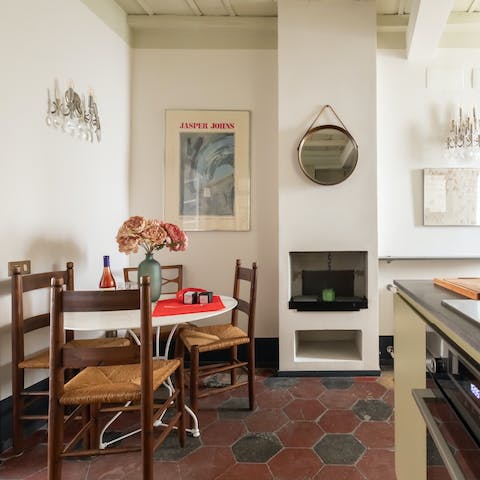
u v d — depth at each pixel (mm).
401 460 1229
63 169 2150
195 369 1851
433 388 888
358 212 2572
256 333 2889
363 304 2535
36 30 1944
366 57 2584
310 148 2594
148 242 1877
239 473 1526
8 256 1790
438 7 2396
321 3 2600
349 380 2473
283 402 2150
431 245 2854
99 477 1515
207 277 2906
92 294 1236
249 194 2900
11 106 1797
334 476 1505
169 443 1735
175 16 2854
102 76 2521
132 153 2918
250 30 2922
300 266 2793
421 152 2854
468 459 672
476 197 2828
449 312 820
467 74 2840
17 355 1655
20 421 1668
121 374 1510
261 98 2914
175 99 2928
